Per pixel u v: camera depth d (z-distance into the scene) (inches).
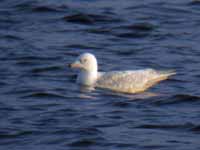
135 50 1103.0
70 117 813.2
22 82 941.2
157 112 834.8
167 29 1208.2
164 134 770.2
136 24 1214.9
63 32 1180.5
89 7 1301.7
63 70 998.4
